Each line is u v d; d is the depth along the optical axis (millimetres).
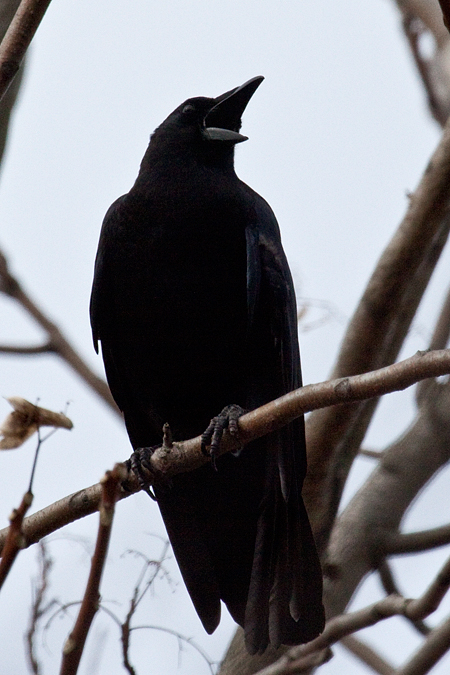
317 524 10289
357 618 9367
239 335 10367
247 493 10203
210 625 9898
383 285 10211
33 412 6223
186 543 10133
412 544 10258
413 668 9305
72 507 7703
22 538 4867
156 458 8539
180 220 10344
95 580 4879
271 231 10617
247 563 10133
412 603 9188
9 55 7793
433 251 10797
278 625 8953
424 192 10062
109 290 10805
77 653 4914
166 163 10820
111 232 10633
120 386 11070
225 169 10977
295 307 10422
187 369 10531
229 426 8109
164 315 10383
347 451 10461
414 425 11094
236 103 11320
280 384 10117
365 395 6902
